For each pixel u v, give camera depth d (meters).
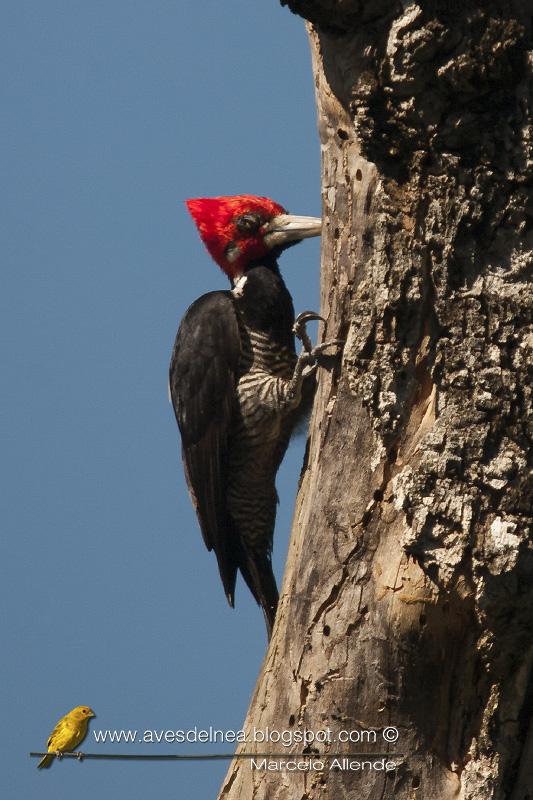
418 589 7.75
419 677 7.90
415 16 7.39
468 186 7.75
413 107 7.66
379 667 7.93
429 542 7.67
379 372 8.04
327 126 8.55
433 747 7.96
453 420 7.75
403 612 7.80
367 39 7.78
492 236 7.78
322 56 8.30
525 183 7.63
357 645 7.98
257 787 8.27
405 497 7.73
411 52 7.46
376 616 7.92
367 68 7.80
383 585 7.91
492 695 7.92
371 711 7.96
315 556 8.27
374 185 8.20
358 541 8.05
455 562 7.57
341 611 8.05
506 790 7.95
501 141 7.62
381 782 7.89
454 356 7.82
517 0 7.28
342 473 8.22
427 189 7.86
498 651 7.77
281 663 8.49
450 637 7.84
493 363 7.73
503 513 7.59
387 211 7.99
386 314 8.00
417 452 7.89
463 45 7.36
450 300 7.85
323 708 8.08
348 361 8.23
